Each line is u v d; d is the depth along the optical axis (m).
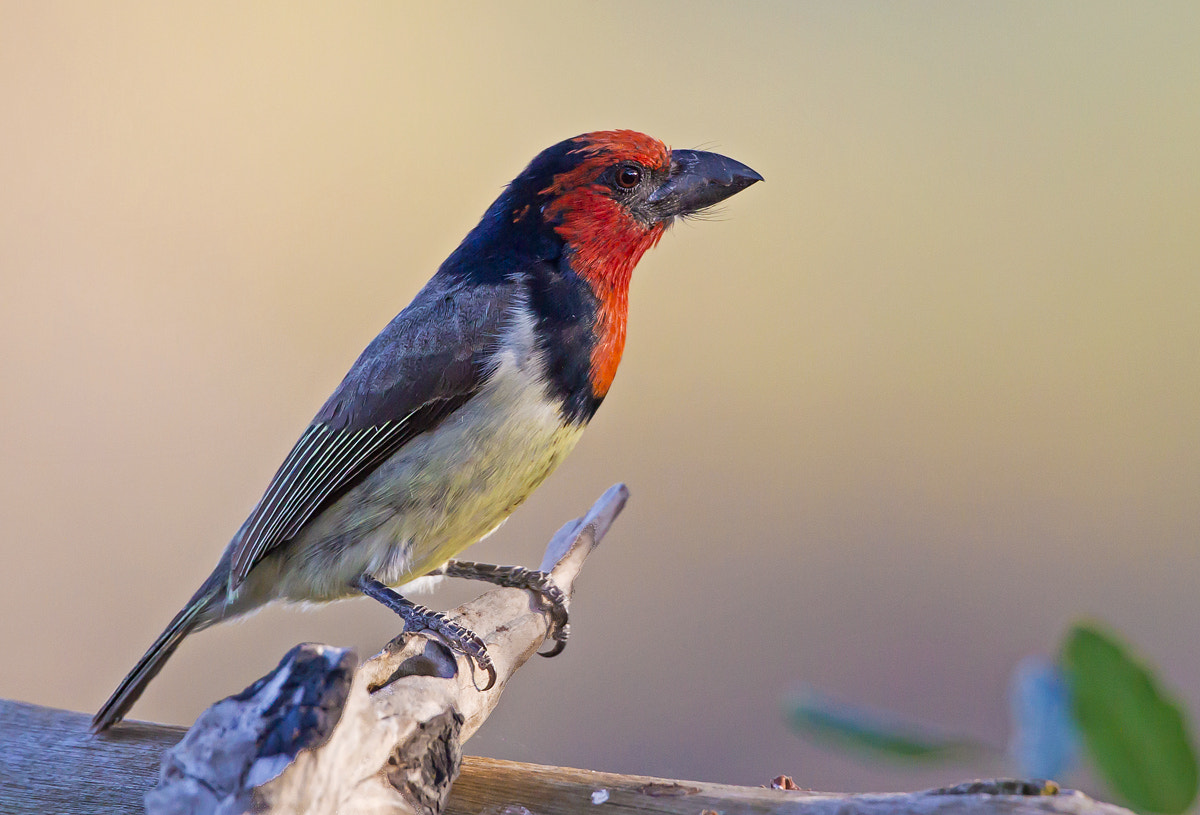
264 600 6.26
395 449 5.89
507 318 5.88
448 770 3.98
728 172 6.34
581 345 5.96
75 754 4.75
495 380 5.81
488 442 5.82
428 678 4.18
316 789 3.47
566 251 6.08
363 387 5.95
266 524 6.01
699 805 3.98
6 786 4.59
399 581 6.08
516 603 5.76
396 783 3.83
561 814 4.12
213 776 3.36
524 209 6.15
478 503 5.95
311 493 5.97
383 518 5.89
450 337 5.84
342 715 3.49
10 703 5.14
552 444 5.96
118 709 4.96
